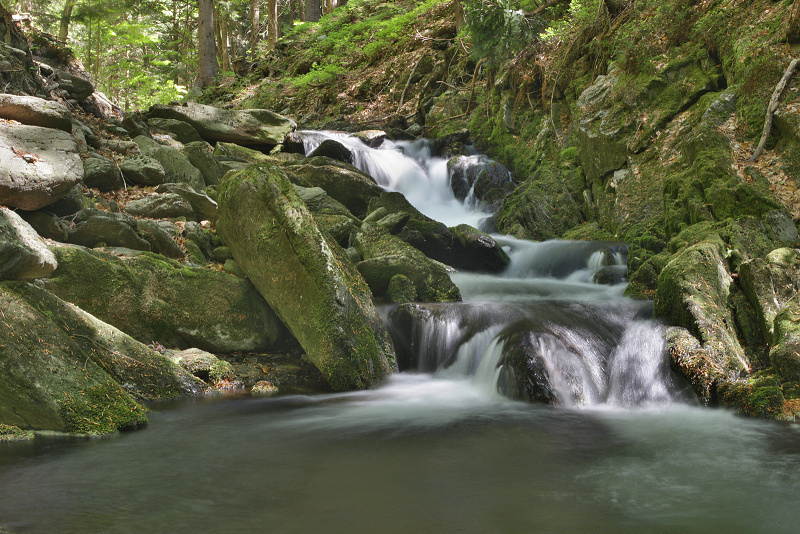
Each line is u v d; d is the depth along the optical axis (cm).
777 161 891
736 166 905
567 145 1387
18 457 454
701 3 1148
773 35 991
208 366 690
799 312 625
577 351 670
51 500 377
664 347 653
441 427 548
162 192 986
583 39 1405
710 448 487
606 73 1312
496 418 577
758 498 387
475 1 1341
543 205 1258
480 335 724
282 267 716
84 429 503
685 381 624
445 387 700
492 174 1435
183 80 4075
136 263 735
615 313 761
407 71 2083
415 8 2450
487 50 1404
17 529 334
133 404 547
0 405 493
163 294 739
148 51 3734
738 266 741
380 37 2356
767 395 565
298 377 722
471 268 1069
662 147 1109
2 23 1178
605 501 384
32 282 650
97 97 1590
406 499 385
